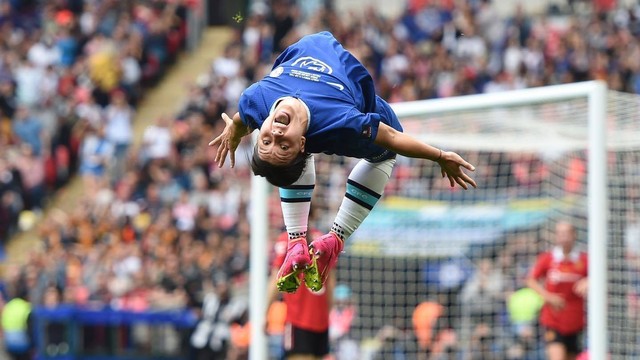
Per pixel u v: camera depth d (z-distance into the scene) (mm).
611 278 11195
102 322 13289
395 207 11547
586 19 19812
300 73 4441
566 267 10188
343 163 11516
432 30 19578
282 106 4246
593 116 8602
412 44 19422
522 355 11508
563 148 10602
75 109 18906
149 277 14055
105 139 18203
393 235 11461
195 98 18875
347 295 11586
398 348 11516
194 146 17188
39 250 15766
